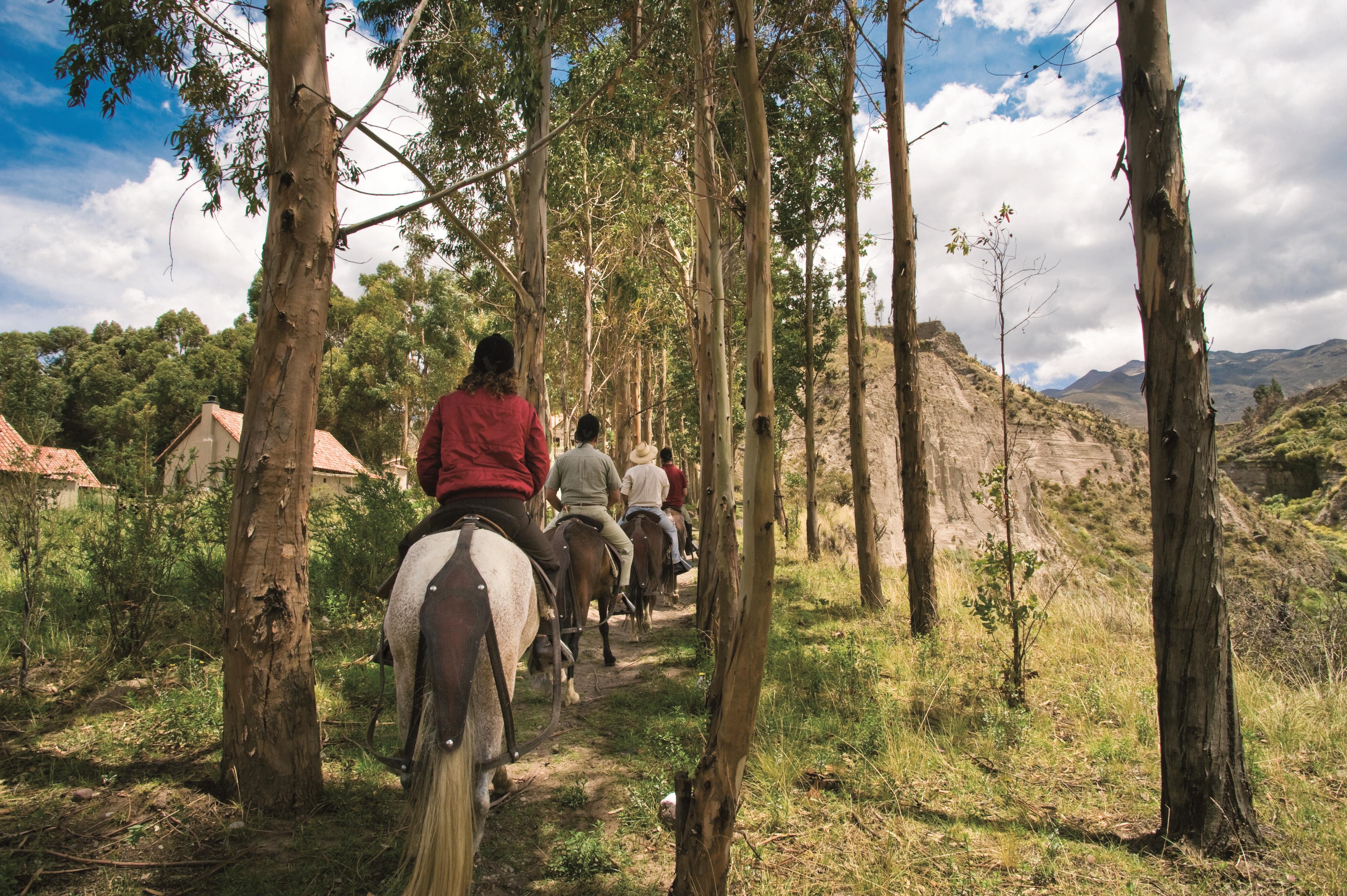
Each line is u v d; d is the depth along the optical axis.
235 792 3.76
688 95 6.32
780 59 7.98
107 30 5.57
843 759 4.81
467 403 3.72
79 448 46.03
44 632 6.42
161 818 3.59
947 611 9.17
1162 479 3.78
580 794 4.26
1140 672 6.38
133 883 3.10
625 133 8.30
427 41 8.76
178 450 30.47
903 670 6.78
